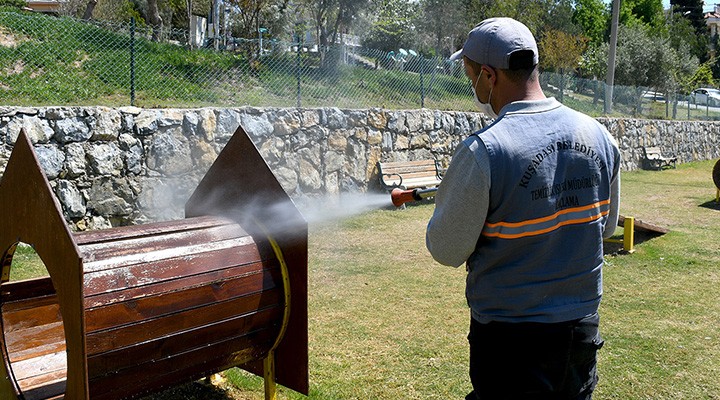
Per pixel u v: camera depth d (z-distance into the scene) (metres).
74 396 2.30
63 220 2.23
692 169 19.06
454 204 1.96
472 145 1.95
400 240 7.80
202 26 16.25
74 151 6.90
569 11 38.28
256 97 10.31
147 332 2.53
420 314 5.07
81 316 2.20
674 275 6.49
